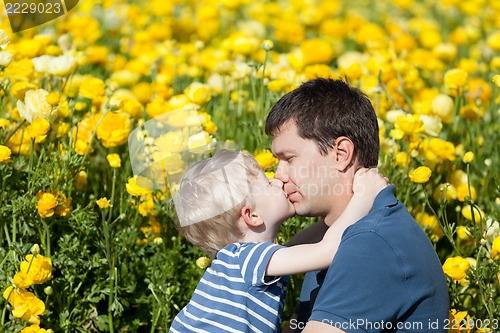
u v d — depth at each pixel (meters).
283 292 2.79
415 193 3.80
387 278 2.46
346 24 7.62
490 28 7.96
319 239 3.02
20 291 2.98
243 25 6.96
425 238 2.63
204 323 2.76
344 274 2.46
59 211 3.29
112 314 3.38
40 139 3.32
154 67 5.39
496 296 3.34
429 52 6.43
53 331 3.21
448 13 8.95
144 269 3.50
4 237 3.39
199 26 6.95
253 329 2.72
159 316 3.38
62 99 4.04
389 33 6.76
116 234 3.40
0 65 3.69
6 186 3.44
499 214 3.44
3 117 3.95
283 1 8.77
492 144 4.42
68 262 3.22
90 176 3.90
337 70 6.02
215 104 4.93
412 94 5.32
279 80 4.36
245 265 2.70
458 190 3.73
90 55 5.75
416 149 3.82
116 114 3.66
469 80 4.86
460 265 2.95
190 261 3.53
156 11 7.17
